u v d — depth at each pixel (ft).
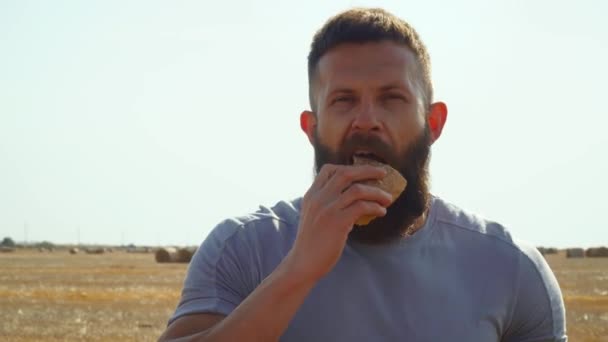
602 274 134.62
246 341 7.93
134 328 58.80
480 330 9.25
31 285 109.29
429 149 9.61
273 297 7.99
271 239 9.48
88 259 240.53
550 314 9.79
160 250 206.28
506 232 9.93
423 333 9.05
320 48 9.39
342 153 9.12
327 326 8.98
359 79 9.06
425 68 9.50
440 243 9.53
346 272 9.14
